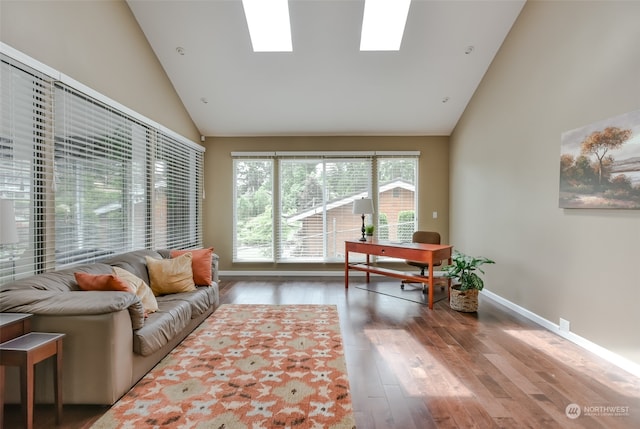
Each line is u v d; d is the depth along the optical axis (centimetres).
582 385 212
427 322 332
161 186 411
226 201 557
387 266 559
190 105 483
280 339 288
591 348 262
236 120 519
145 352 213
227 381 217
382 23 394
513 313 361
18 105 222
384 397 199
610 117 242
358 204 485
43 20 242
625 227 233
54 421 176
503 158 388
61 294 194
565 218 290
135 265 301
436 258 389
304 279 532
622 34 232
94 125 291
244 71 425
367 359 250
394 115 509
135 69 358
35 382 184
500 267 397
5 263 218
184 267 327
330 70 423
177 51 396
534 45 330
